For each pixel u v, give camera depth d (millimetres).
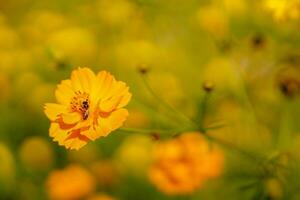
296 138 834
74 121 659
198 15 1009
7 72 1061
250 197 820
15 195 940
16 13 1367
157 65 999
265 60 923
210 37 987
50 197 903
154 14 1064
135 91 923
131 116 918
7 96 1035
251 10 914
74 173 901
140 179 922
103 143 975
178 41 1049
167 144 825
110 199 897
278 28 903
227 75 915
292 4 844
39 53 1055
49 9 1325
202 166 822
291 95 882
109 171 937
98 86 658
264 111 911
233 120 871
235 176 855
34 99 1028
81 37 1055
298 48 914
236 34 926
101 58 1053
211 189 873
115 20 1097
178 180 817
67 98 667
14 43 1185
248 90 916
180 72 995
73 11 1244
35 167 969
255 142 842
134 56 999
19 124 1028
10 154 933
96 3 1180
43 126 1028
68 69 857
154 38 1055
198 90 945
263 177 798
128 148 919
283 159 803
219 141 752
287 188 801
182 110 926
